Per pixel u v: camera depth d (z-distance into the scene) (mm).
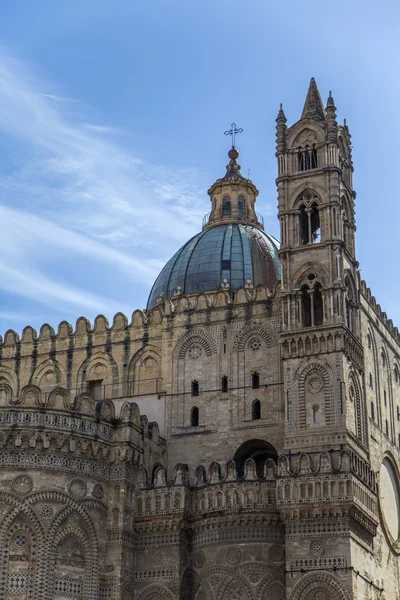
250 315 81188
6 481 69312
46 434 70500
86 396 73125
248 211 102500
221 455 78500
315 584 67438
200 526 72625
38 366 87938
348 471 68875
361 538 70375
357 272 80750
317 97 83500
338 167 79500
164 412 81312
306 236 79750
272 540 70562
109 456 73312
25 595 67312
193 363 82000
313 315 75812
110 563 71000
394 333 91562
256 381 79625
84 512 70688
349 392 74250
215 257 95375
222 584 70312
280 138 81750
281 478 69938
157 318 85125
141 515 73312
